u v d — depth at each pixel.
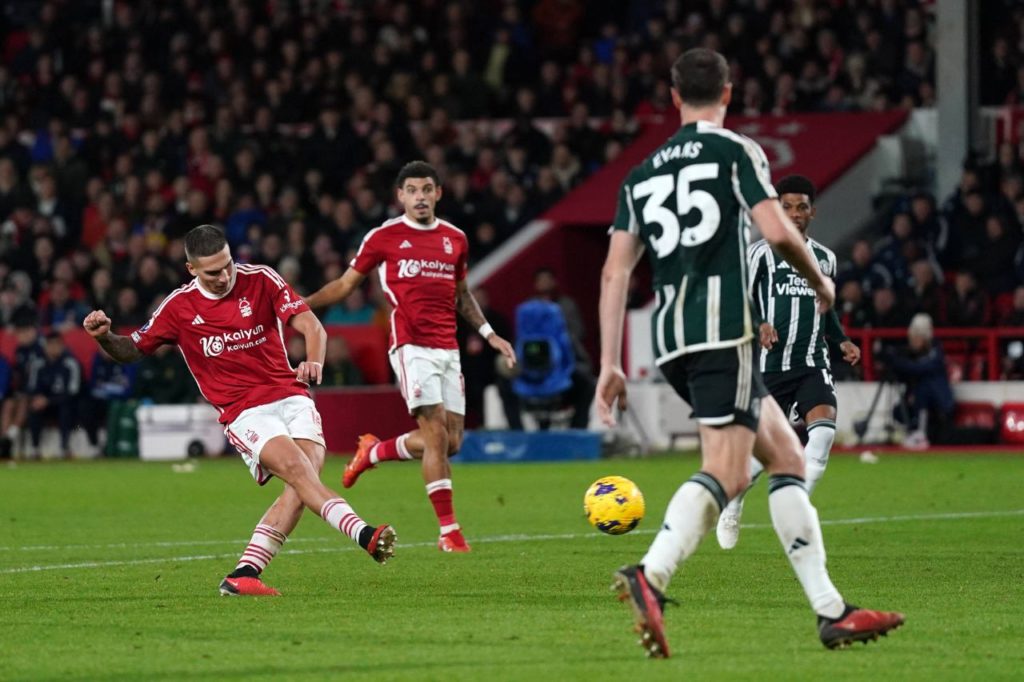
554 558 33.19
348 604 26.33
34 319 79.69
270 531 27.81
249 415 27.80
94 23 103.00
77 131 95.75
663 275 20.88
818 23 85.69
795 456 21.17
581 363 69.69
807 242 34.91
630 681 19.12
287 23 95.94
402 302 36.28
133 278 80.75
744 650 21.36
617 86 87.44
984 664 20.23
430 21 95.88
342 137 88.12
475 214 83.19
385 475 60.94
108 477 61.94
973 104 81.31
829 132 81.94
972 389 70.75
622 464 64.62
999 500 46.09
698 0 88.50
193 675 19.89
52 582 29.67
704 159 20.64
